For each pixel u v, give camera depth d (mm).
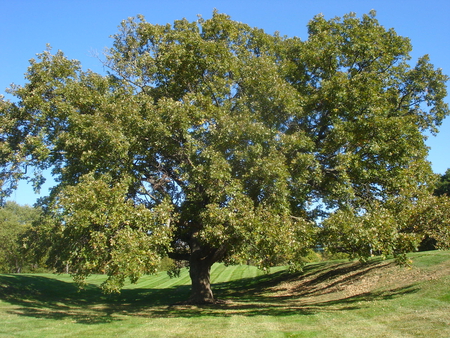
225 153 14945
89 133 13891
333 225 12812
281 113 15695
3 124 16438
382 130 15047
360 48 17938
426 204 13023
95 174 14391
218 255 19500
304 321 11586
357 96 15766
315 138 16859
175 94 17219
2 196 17266
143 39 19000
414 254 20969
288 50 19094
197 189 15750
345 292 18156
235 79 16703
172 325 12180
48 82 16172
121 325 12328
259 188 14164
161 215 13266
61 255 14836
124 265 11406
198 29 18000
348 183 14797
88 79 16375
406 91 21797
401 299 12867
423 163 15547
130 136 14500
